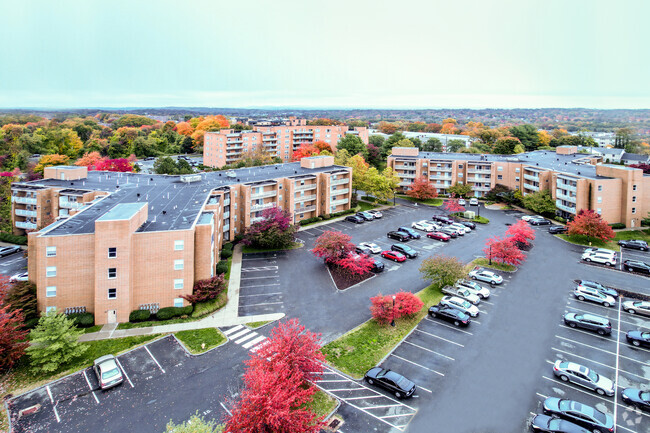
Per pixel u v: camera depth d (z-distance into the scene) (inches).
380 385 1301.7
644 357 1449.3
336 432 1122.0
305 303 1895.9
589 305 1847.9
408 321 1726.1
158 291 1817.2
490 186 4020.7
